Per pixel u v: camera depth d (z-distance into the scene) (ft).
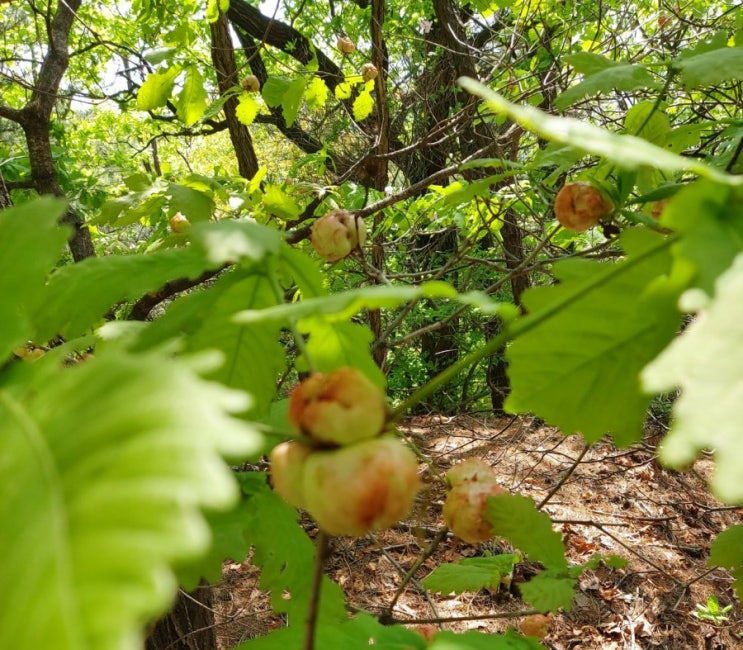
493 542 3.10
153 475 0.32
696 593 2.98
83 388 0.41
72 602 0.28
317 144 5.80
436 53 4.06
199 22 3.43
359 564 3.06
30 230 0.62
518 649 0.76
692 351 0.38
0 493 0.35
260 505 0.96
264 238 0.74
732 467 0.32
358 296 0.53
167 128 6.52
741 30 1.35
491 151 3.09
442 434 4.23
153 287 0.77
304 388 0.58
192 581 0.83
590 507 3.52
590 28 3.29
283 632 0.76
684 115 2.86
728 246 0.46
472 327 4.85
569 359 0.68
